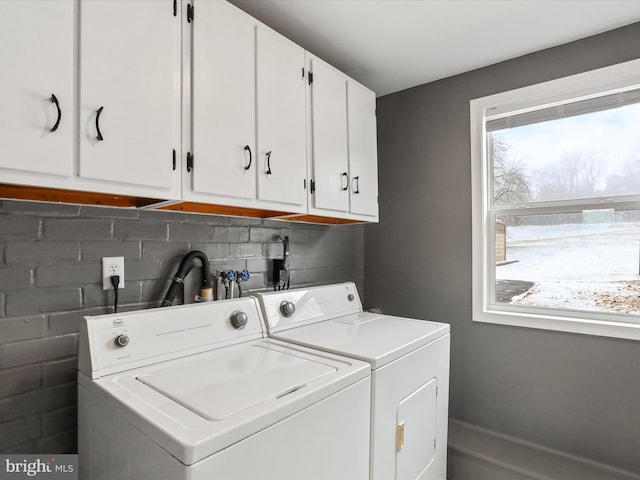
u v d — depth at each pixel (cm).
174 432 76
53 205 124
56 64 93
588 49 182
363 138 204
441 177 230
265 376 109
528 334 198
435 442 165
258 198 144
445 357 174
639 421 167
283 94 156
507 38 184
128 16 107
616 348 174
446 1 153
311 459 98
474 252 217
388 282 255
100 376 105
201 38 126
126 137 106
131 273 143
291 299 171
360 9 159
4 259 114
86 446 106
